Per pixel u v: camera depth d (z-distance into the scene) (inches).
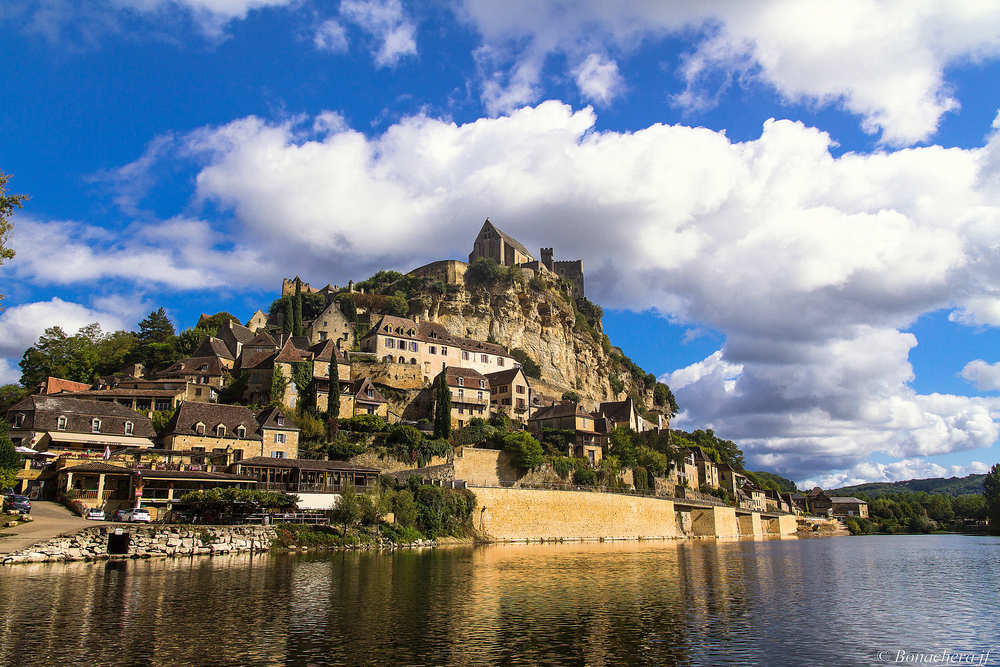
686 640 1321.4
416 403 4904.0
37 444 3265.3
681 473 5851.4
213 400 4343.0
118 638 1207.6
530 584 1962.4
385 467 3786.9
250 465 3029.0
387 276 7313.0
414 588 1802.4
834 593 2007.9
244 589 1692.9
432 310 6820.9
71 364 4975.4
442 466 3730.3
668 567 2546.8
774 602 1801.2
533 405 5718.5
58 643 1169.4
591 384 7647.6
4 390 4571.9
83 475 2869.1
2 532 2190.0
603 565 2544.3
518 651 1199.6
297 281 7086.6
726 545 4168.3
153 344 5226.4
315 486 3125.0
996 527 6963.6
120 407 3614.7
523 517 3727.9
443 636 1286.9
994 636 1421.0
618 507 4266.7
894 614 1667.1
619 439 5270.7
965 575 2541.8
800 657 1224.2
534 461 4259.4
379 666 1087.6
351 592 1710.1
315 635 1266.0
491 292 7258.9
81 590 1612.9
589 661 1159.0
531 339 7239.2
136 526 2310.5
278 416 3725.4
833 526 7249.0
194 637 1227.2
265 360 4549.7
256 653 1139.3
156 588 1670.8
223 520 2733.8
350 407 4461.1
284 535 2650.1
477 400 5231.3
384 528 3004.4
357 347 5674.2
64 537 2118.6
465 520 3447.3
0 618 1328.7
